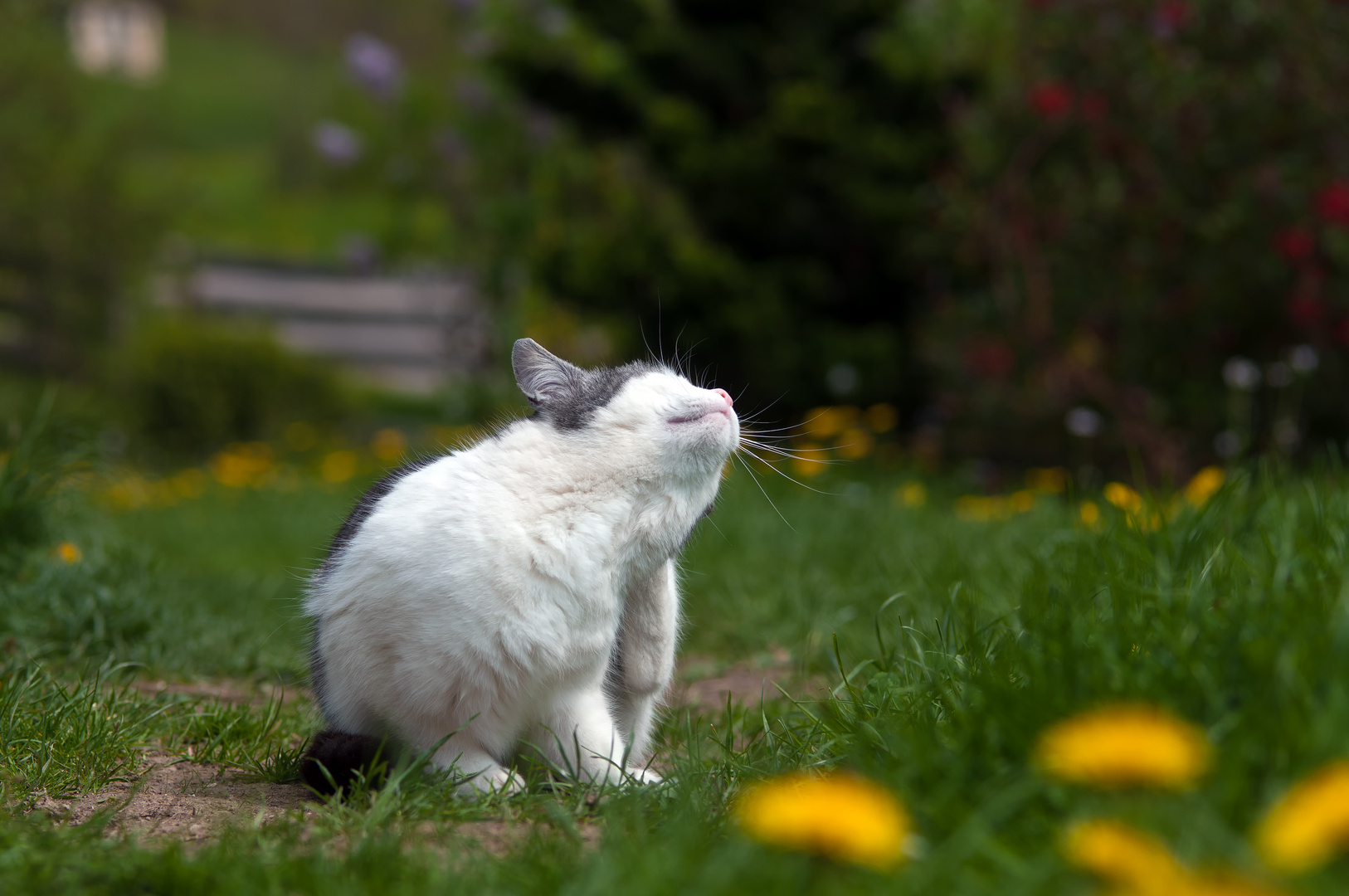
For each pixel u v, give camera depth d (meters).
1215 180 10.14
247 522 11.82
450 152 15.63
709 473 3.72
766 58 13.36
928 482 11.37
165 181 25.66
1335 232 9.32
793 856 2.36
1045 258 10.84
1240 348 10.30
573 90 13.84
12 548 6.15
